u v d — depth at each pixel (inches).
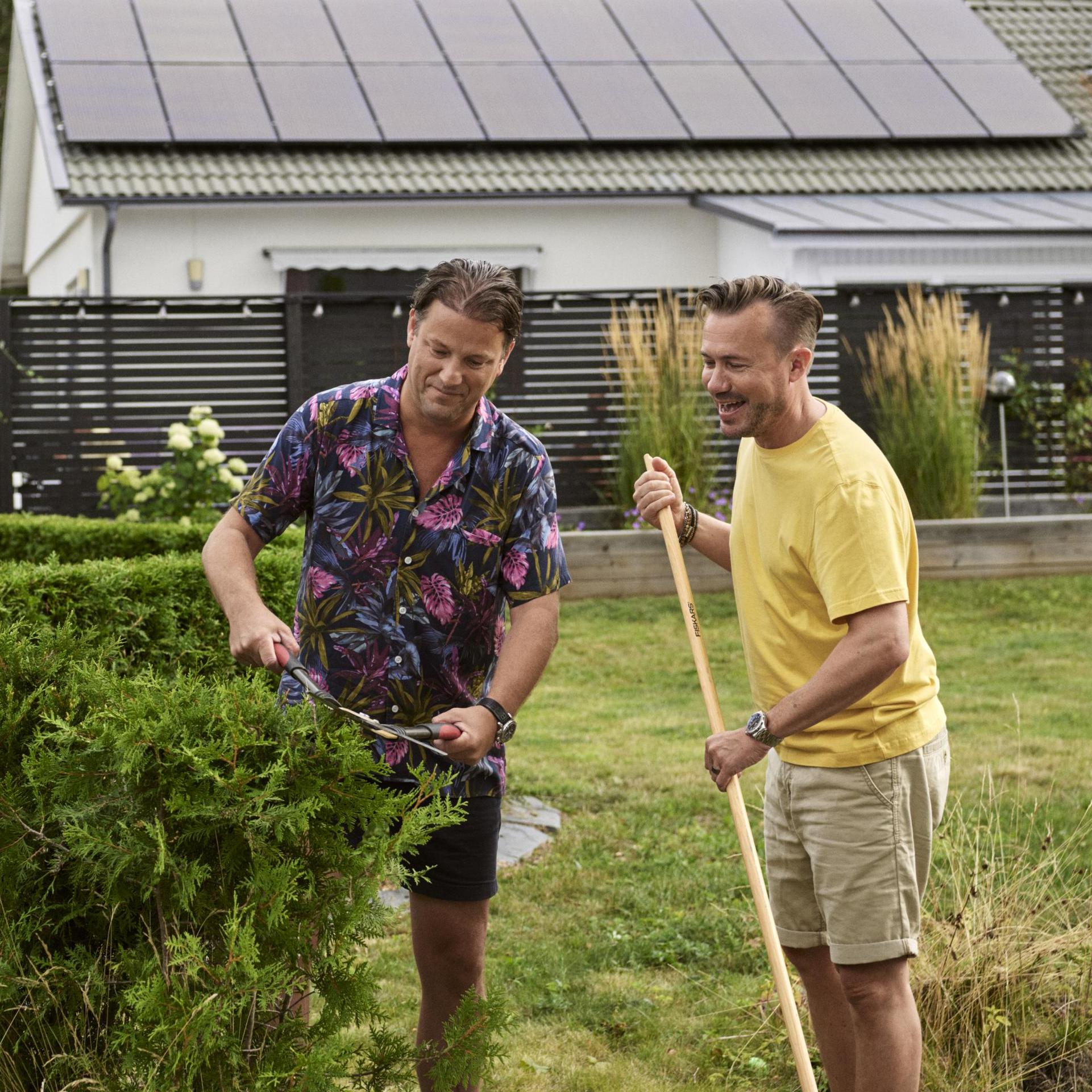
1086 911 146.6
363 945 89.7
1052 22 684.7
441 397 100.6
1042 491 467.5
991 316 464.8
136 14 563.8
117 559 199.0
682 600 118.4
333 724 88.8
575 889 182.5
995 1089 125.0
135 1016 83.0
